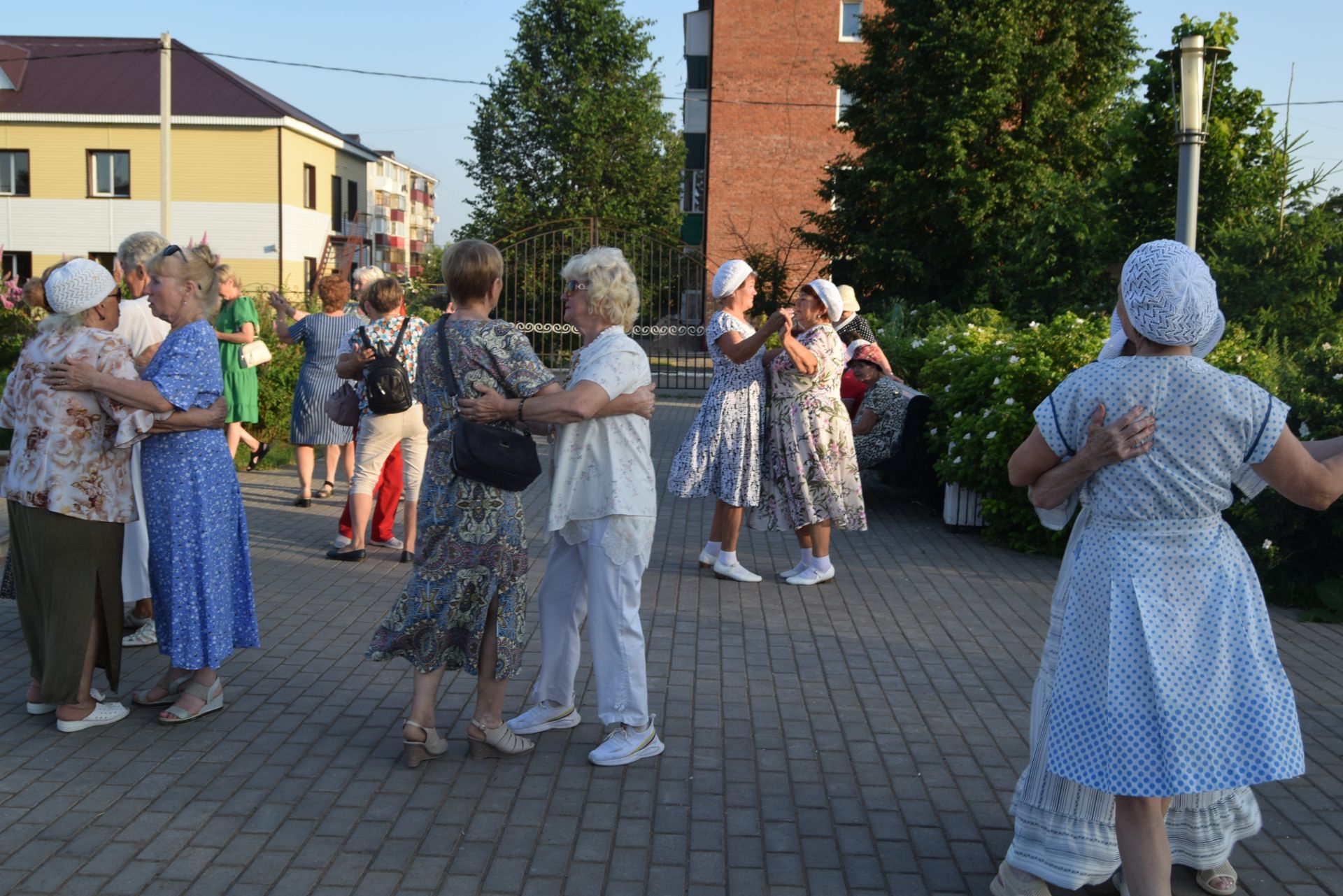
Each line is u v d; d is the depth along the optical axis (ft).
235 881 10.75
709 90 115.34
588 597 13.78
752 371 22.65
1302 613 21.34
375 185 299.99
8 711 15.08
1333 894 10.93
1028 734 14.98
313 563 23.90
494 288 13.41
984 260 77.36
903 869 11.29
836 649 18.63
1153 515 9.11
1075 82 82.84
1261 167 45.39
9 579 14.78
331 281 29.66
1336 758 14.37
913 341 43.80
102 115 114.11
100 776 13.06
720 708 15.75
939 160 77.71
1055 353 27.76
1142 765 8.80
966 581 23.67
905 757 14.14
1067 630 9.41
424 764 13.61
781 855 11.51
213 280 14.55
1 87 116.67
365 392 23.30
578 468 13.53
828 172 86.99
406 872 11.00
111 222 116.06
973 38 76.95
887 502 34.17
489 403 12.84
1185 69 28.76
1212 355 26.07
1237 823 10.78
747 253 99.81
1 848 11.28
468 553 13.08
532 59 147.74
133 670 16.90
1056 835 10.16
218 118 113.70
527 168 147.64
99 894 10.44
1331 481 9.20
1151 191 47.85
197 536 14.30
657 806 12.59
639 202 147.23
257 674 16.74
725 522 23.04
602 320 13.58
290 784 12.94
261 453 36.88
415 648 13.42
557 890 10.73
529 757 13.93
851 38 113.80
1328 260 43.47
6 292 36.78
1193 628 8.98
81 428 13.84
